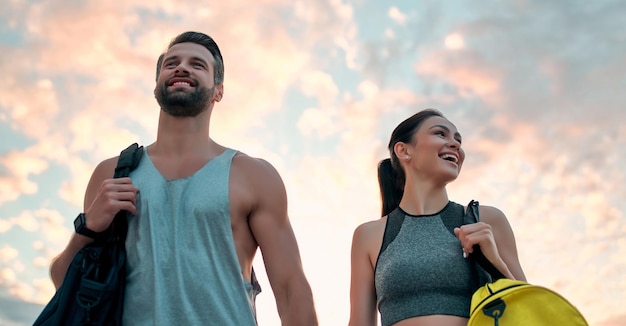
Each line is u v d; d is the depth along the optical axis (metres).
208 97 3.77
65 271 3.41
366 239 4.15
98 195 3.42
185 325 3.23
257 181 3.66
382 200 4.58
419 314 3.65
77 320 3.12
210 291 3.31
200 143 3.75
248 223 3.63
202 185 3.55
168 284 3.31
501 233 4.01
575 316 3.23
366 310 4.01
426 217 4.06
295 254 3.68
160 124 3.81
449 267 3.75
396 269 3.82
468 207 4.07
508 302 3.31
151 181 3.56
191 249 3.38
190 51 3.86
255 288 3.63
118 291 3.26
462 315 3.62
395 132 4.44
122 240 3.42
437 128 4.24
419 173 4.20
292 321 3.56
